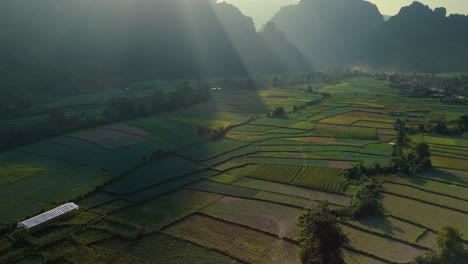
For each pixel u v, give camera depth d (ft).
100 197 246.68
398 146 361.92
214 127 429.38
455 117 487.61
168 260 181.16
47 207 228.84
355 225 213.66
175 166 304.91
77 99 552.41
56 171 286.87
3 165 296.71
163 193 253.85
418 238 201.77
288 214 227.20
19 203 234.17
